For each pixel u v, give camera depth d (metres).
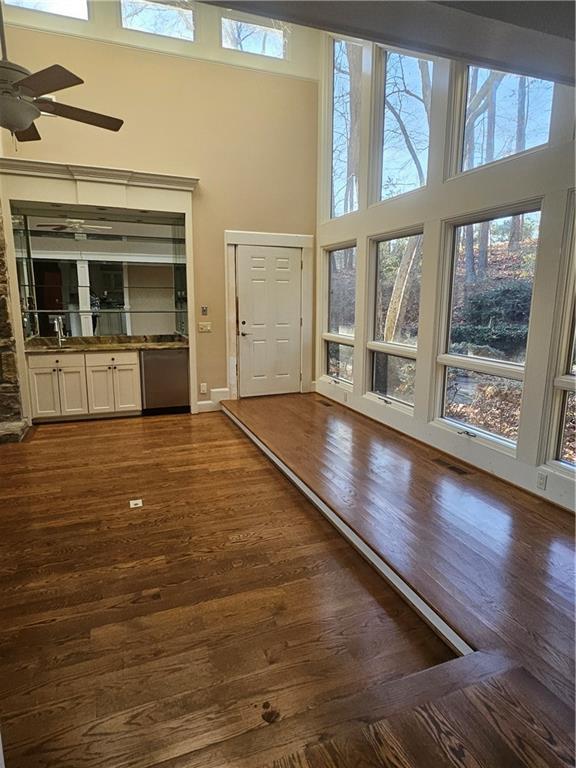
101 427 4.84
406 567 2.17
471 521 2.61
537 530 2.51
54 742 1.44
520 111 2.92
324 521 2.86
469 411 3.55
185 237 5.14
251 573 2.33
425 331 3.82
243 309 5.52
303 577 2.30
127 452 4.09
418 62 3.82
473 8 1.29
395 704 1.41
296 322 5.81
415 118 3.92
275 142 5.37
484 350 3.38
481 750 1.24
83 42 4.50
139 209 4.88
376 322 4.71
